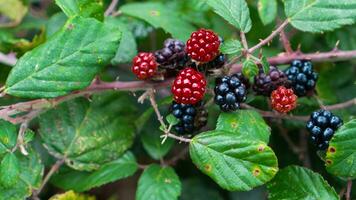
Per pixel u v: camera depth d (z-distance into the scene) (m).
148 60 0.41
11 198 0.43
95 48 0.41
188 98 0.40
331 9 0.43
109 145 0.46
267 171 0.40
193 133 0.43
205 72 0.42
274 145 0.51
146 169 0.45
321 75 0.51
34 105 0.43
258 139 0.41
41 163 0.45
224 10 0.42
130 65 0.53
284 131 0.49
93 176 0.46
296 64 0.43
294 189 0.43
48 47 0.41
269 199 0.43
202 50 0.40
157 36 0.53
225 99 0.41
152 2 0.51
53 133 0.46
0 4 0.51
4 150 0.41
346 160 0.41
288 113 0.45
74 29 0.41
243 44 0.42
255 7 0.51
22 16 0.52
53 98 0.43
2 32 0.51
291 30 0.52
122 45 0.47
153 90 0.43
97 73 0.41
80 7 0.42
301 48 0.52
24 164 0.44
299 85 0.43
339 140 0.40
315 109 0.46
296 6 0.43
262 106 0.46
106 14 0.50
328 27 0.43
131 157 0.47
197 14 0.51
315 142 0.42
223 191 0.51
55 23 0.50
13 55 0.50
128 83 0.43
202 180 0.51
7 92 0.40
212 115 0.49
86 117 0.46
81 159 0.46
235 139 0.40
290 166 0.43
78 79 0.41
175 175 0.45
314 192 0.42
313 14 0.43
